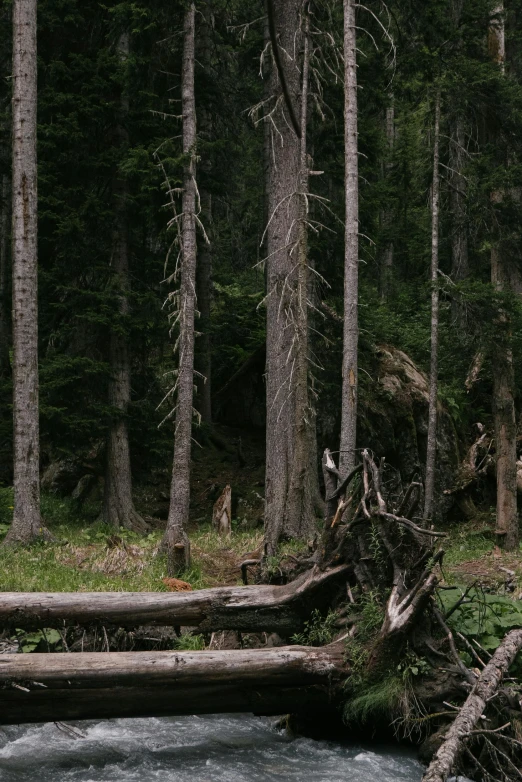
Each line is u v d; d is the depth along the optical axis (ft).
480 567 46.93
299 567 31.12
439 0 53.21
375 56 57.06
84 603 28.32
